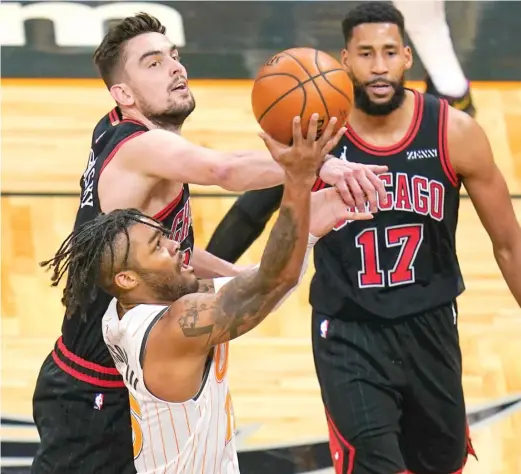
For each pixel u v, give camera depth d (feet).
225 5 67.15
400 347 33.68
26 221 54.29
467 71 63.41
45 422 31.65
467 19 65.72
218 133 58.90
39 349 47.29
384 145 33.22
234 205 37.11
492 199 33.81
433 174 33.22
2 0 67.10
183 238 30.94
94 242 25.31
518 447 41.57
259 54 64.49
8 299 50.03
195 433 25.08
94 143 30.53
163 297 25.45
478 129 33.30
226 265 33.04
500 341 47.32
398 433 34.19
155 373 24.31
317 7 66.95
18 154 58.65
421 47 61.31
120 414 31.17
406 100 33.55
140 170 28.22
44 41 65.98
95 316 30.14
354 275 33.47
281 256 22.84
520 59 63.93
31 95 63.16
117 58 30.30
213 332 23.57
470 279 50.88
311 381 45.83
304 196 22.43
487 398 44.16
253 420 43.45
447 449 35.06
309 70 25.44
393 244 33.37
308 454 41.65
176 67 30.45
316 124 21.63
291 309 50.06
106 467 31.45
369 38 32.60
